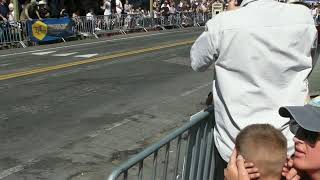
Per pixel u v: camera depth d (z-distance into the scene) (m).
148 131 6.76
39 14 18.27
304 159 2.08
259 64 2.67
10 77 10.55
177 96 9.02
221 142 2.86
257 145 2.14
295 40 2.70
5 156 5.61
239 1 2.98
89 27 20.80
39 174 5.12
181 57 14.26
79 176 5.10
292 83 2.73
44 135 6.40
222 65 2.78
